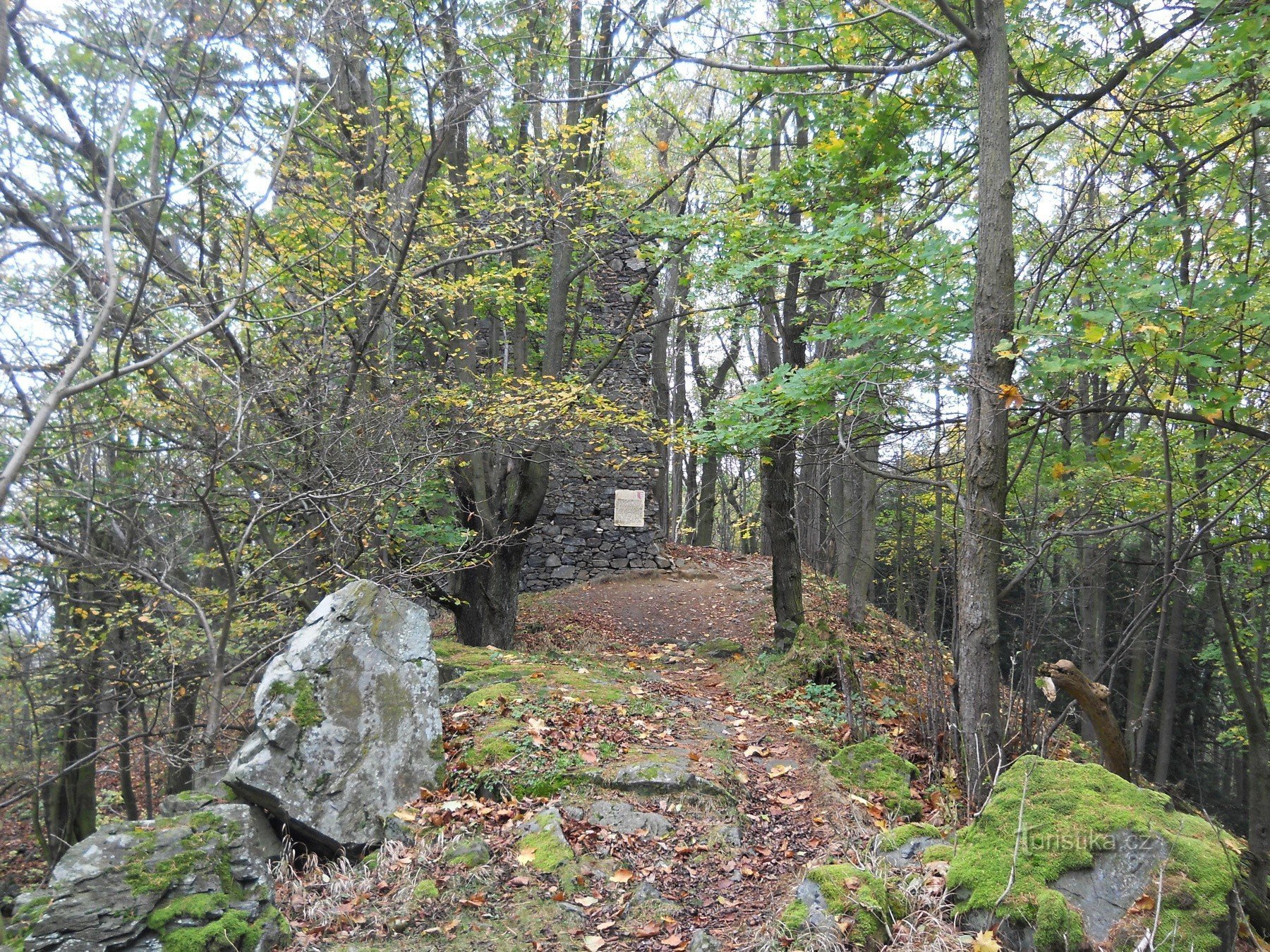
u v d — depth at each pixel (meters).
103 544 7.94
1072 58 7.26
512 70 9.20
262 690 5.30
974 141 7.59
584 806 5.18
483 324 13.52
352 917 4.11
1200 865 3.47
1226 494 6.51
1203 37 6.43
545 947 3.88
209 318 6.44
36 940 3.41
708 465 26.80
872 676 9.90
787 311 10.32
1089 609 10.10
